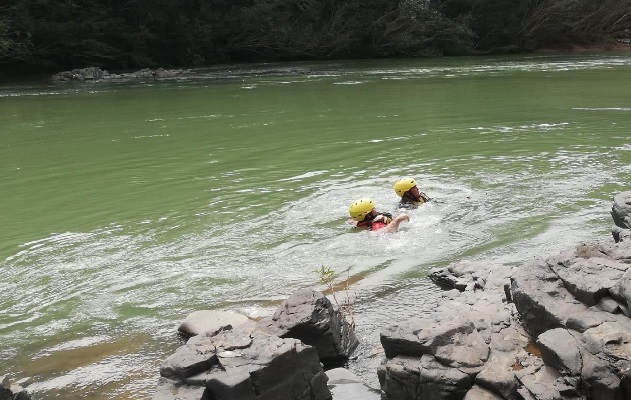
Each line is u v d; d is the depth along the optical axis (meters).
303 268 7.91
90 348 6.38
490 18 55.38
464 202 9.83
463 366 4.93
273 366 4.97
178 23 45.38
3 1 40.75
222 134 17.05
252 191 11.17
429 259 7.91
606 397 4.39
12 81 37.44
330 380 5.50
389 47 52.03
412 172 11.82
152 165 13.72
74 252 8.80
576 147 13.34
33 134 18.36
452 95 23.69
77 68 42.59
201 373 4.99
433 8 54.69
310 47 50.81
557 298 5.26
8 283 7.94
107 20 43.31
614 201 7.92
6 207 11.09
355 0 52.00
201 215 10.01
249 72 39.50
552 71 33.28
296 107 21.91
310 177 11.89
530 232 8.53
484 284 6.70
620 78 28.25
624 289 4.96
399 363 5.10
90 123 20.14
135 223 9.83
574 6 54.84
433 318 5.53
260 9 47.78
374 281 7.43
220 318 6.54
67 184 12.48
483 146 13.84
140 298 7.37
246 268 7.98
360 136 15.74
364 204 9.11
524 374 4.74
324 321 5.77
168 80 35.72
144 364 6.02
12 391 5.13
